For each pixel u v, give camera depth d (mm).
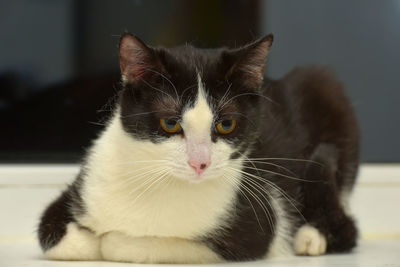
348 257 2955
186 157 2523
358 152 3611
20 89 4195
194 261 2629
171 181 2600
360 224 4191
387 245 3523
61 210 2777
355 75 4555
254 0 4371
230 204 2674
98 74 4188
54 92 4207
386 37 4531
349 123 3582
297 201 3123
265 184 2879
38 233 2791
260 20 4410
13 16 4176
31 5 4180
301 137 3342
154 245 2604
